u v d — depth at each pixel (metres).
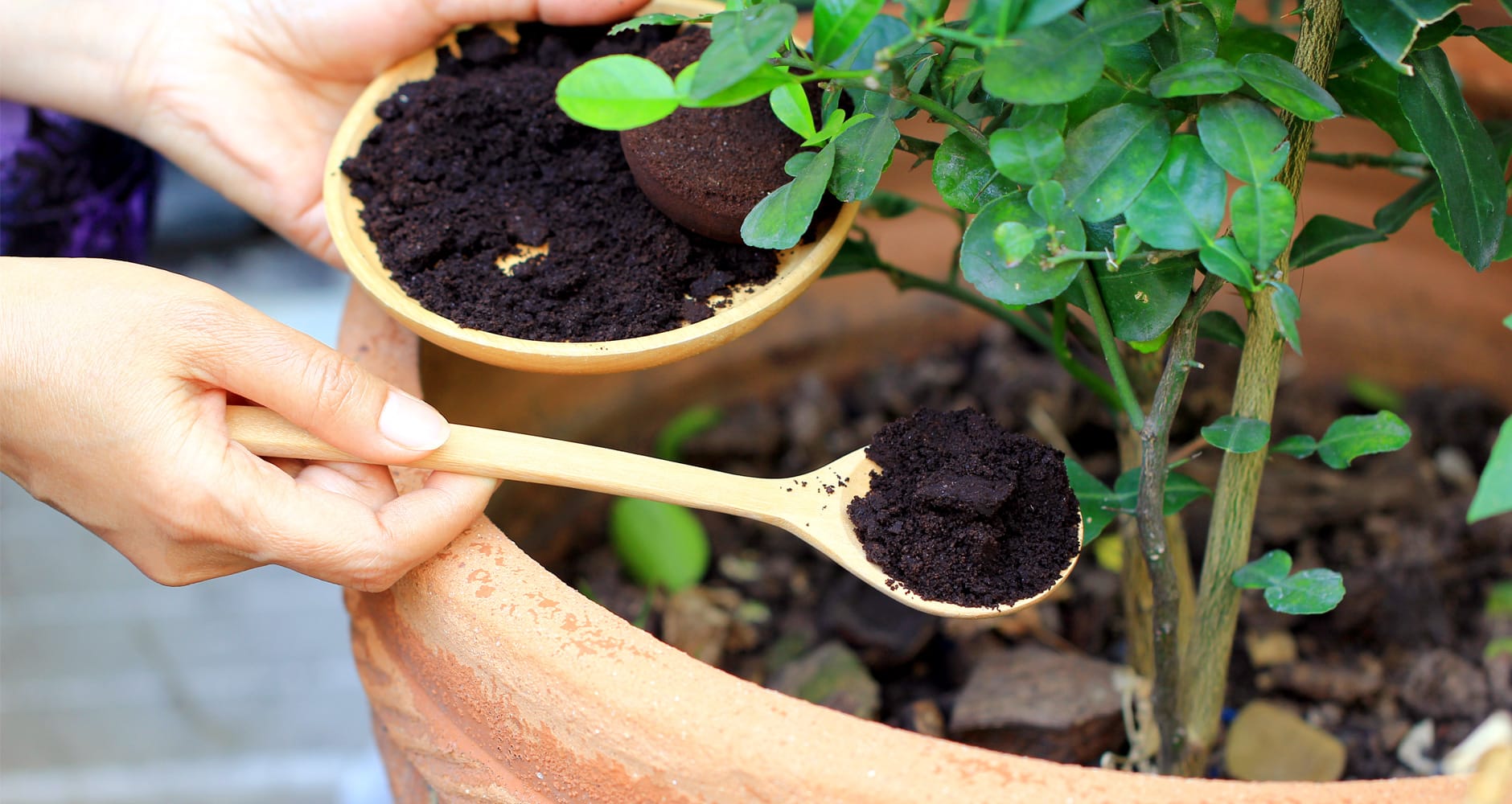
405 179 0.52
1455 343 0.68
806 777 0.41
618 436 0.69
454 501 0.45
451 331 0.47
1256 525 0.63
